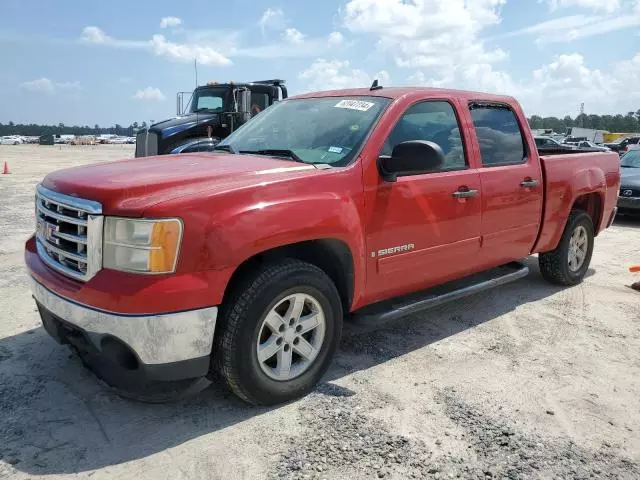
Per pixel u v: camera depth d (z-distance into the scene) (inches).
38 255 134.7
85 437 115.0
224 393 134.7
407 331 178.9
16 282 220.1
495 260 186.5
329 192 131.3
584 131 2544.3
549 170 202.4
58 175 134.9
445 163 165.0
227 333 117.0
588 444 117.2
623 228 398.9
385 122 149.7
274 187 122.0
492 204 177.2
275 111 181.6
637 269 248.5
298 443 114.6
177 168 131.2
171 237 107.7
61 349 156.6
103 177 122.4
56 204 122.6
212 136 471.5
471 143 173.9
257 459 109.0
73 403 128.1
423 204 154.0
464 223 168.1
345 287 142.2
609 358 161.2
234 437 116.3
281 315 129.5
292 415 125.5
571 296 220.1
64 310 116.3
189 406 128.4
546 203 202.1
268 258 128.6
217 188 116.3
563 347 168.6
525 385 142.7
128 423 120.8
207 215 111.1
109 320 107.9
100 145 3334.2
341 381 142.7
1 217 385.7
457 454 112.2
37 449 110.3
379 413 127.0
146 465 106.4
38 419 121.0
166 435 116.6
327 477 104.0
